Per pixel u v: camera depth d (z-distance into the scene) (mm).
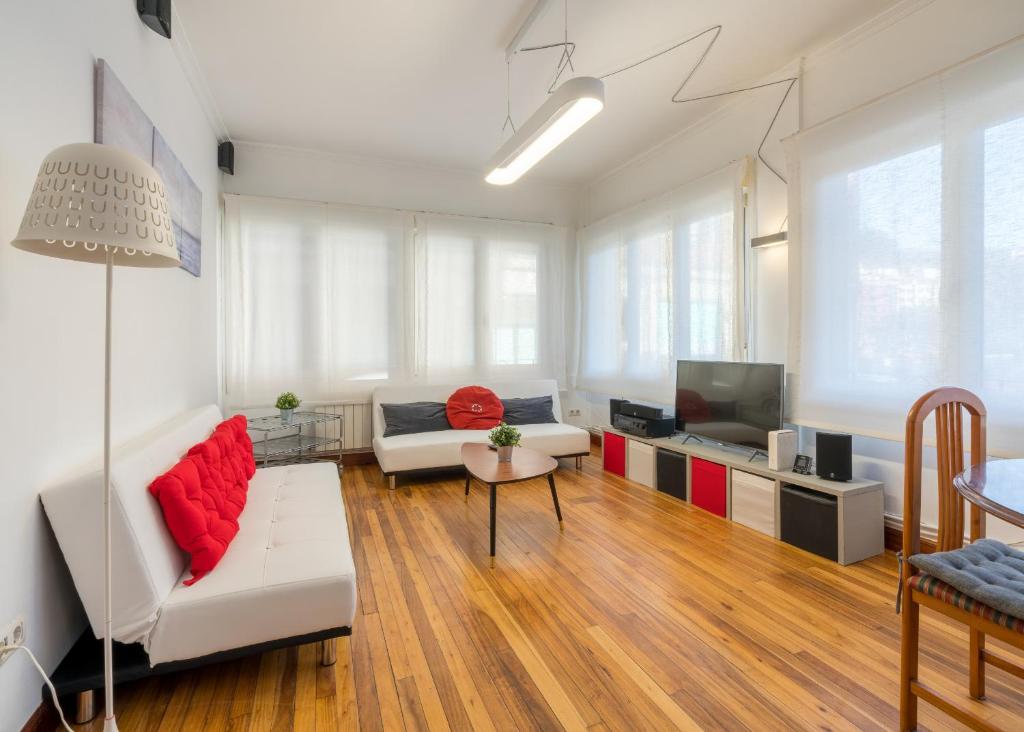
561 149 4312
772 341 3160
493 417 4316
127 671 1370
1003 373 2012
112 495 1336
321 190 4344
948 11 2246
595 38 2705
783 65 3008
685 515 3084
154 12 2096
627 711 1418
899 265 2365
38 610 1313
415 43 2752
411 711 1421
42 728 1284
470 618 1912
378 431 4258
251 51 2811
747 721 1376
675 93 3326
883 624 1856
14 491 1215
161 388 2301
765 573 2279
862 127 2512
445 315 4703
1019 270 1964
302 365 4207
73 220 986
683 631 1815
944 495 1485
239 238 3969
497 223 4902
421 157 4457
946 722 1359
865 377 2527
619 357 4633
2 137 1193
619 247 4602
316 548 1729
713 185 3502
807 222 2797
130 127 1912
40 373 1337
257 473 2795
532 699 1469
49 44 1397
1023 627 1069
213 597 1419
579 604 2012
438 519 3027
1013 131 1974
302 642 1532
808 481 2523
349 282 4348
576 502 3344
